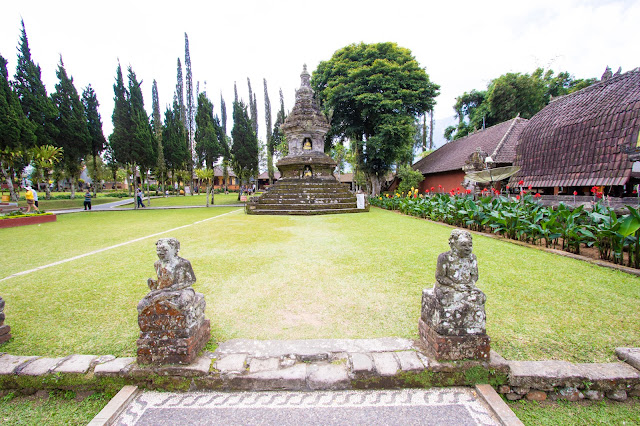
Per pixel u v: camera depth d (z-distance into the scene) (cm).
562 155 1135
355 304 407
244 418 234
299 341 307
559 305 398
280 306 404
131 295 453
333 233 947
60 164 2938
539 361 270
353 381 259
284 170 1931
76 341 326
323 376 260
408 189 2316
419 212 1376
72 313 393
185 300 267
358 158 2544
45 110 2422
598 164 995
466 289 263
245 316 376
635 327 341
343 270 554
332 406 244
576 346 305
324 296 435
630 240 548
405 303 408
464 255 264
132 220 1486
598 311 380
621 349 286
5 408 251
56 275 552
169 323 265
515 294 434
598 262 573
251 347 298
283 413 238
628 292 438
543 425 229
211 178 2756
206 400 252
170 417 237
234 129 2839
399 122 2153
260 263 607
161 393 261
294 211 1543
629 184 1034
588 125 1065
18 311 400
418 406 243
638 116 910
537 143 1259
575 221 725
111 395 262
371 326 347
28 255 717
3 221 1241
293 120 1880
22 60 2381
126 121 2309
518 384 256
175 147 3850
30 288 485
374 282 489
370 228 1048
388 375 258
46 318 379
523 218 782
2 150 2002
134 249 771
